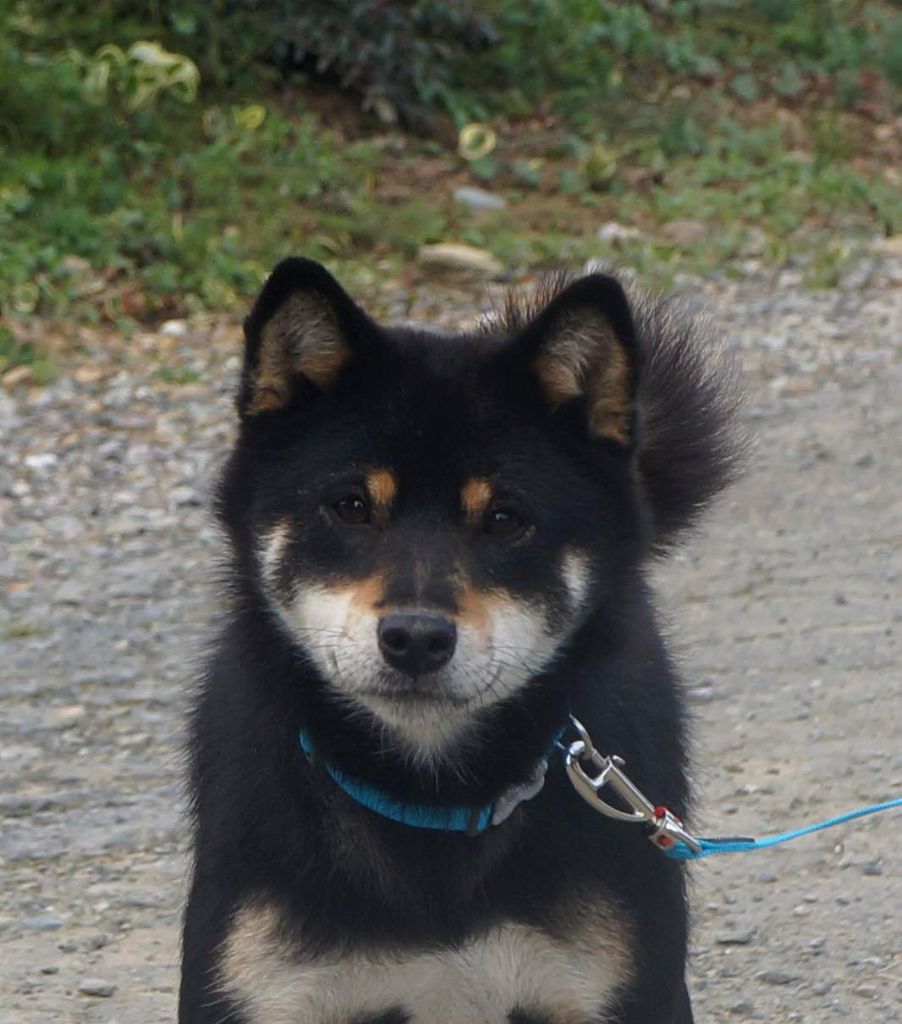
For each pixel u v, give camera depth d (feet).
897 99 83.61
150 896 28.76
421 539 21.01
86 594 40.19
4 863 29.63
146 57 67.21
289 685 21.44
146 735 34.09
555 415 21.99
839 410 51.37
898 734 34.04
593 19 82.79
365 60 72.23
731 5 87.92
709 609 39.63
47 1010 25.39
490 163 70.74
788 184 72.79
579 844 21.17
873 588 40.60
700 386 25.48
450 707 20.61
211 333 55.83
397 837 21.01
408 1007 21.48
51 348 53.78
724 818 31.01
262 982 20.83
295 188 65.16
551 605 21.40
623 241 65.41
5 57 65.41
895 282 63.87
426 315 58.70
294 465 21.76
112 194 61.82
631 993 21.24
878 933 27.43
